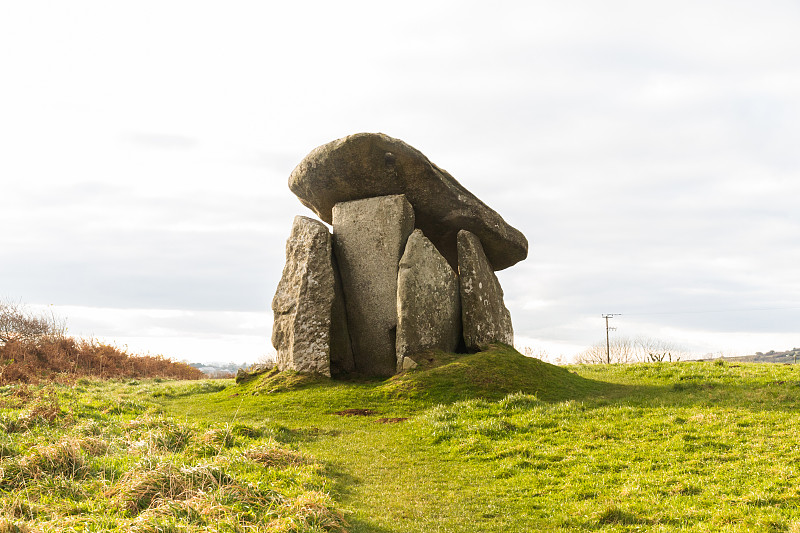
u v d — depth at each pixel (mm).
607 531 9562
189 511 8094
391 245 25641
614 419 16422
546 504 11078
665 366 26359
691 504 10359
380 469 13594
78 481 9312
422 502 11281
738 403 17625
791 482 10867
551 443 14852
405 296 24391
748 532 8953
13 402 17047
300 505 8984
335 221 27000
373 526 9766
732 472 11766
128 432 13312
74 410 16094
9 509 7809
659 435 14688
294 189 28703
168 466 9539
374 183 26250
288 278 26094
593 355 54156
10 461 9477
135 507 8383
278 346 25906
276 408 20797
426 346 24562
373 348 25672
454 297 26359
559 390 22109
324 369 24141
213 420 19250
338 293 26141
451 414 17938
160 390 26969
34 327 38094
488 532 9820
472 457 14320
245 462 11352
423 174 25922
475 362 22984
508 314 28875
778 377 21078
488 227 27984
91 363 36656
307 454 13250
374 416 19578
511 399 19000
